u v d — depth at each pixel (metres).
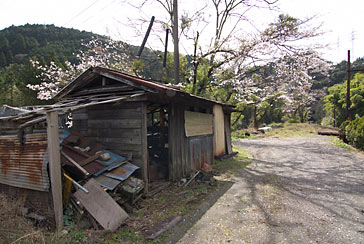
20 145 3.86
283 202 4.63
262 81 16.34
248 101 17.62
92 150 5.11
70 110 3.59
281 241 3.11
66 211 3.68
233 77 13.65
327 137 18.09
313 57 12.65
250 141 16.89
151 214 4.12
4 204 3.42
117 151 5.41
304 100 25.34
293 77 14.60
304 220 3.77
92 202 3.65
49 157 3.29
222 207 4.45
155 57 14.30
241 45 12.31
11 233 2.89
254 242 3.10
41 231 3.12
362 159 8.98
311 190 5.39
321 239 3.13
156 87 4.66
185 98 6.08
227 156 9.76
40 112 3.36
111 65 12.95
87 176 4.07
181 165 6.39
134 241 3.18
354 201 4.59
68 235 3.13
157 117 11.94
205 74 13.37
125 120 5.32
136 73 13.22
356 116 20.86
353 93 23.03
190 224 3.75
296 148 12.69
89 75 5.96
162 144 7.79
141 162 5.02
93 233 3.32
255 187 5.73
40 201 3.77
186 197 5.01
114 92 5.70
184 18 13.04
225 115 10.55
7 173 4.07
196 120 7.42
